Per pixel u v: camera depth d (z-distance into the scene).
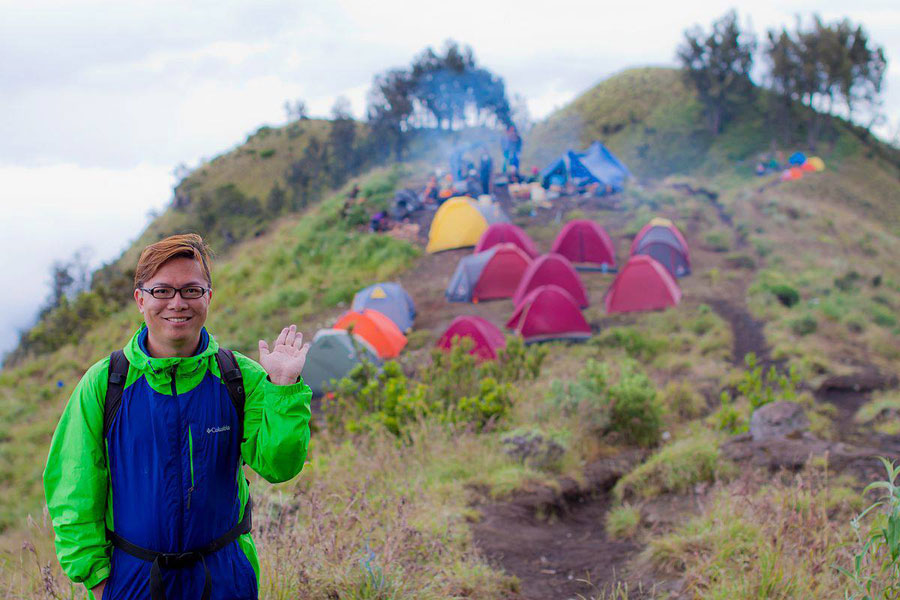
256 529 4.14
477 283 19.64
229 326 20.89
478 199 27.88
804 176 52.50
